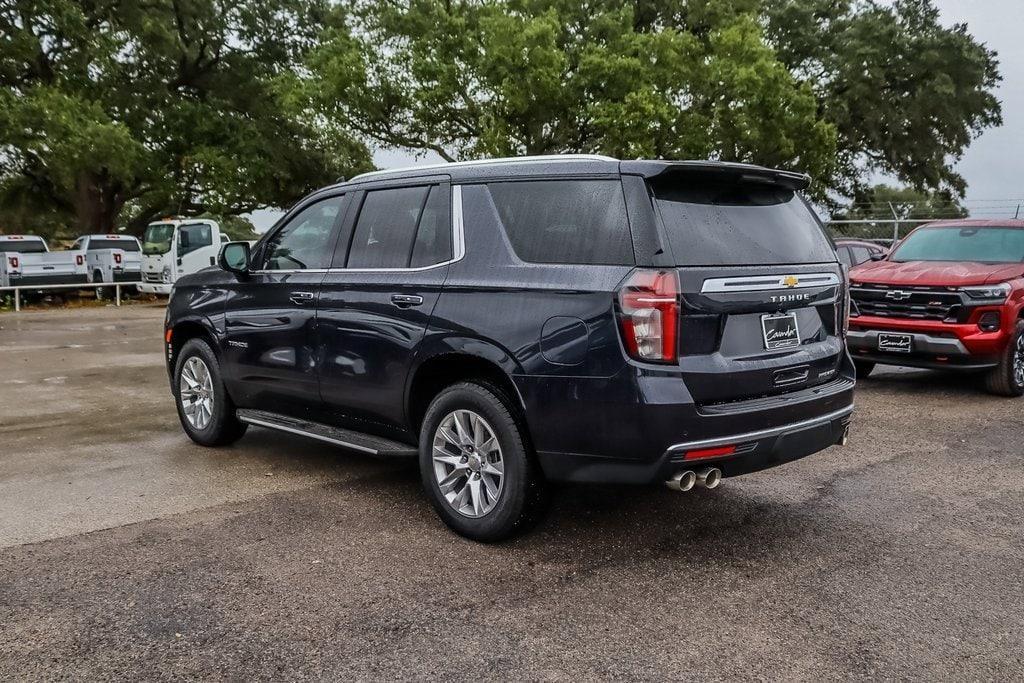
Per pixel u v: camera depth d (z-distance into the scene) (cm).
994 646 330
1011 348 835
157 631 342
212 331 615
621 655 323
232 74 3712
